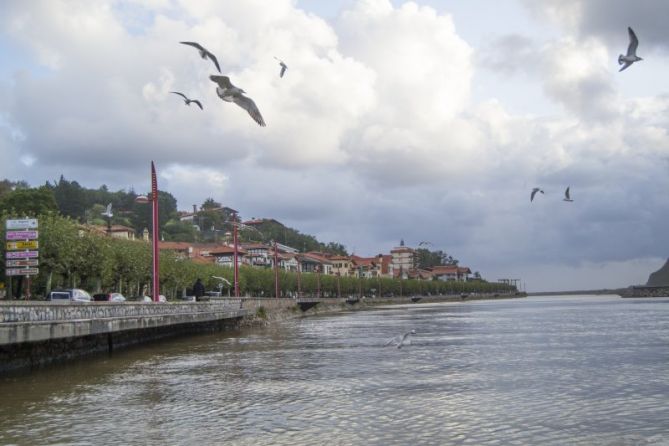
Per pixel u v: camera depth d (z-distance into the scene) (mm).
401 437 20031
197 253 195500
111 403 26578
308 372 35875
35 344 38469
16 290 78062
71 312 38875
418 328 77000
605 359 39625
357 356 44219
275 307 111938
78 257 74938
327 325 88250
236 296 90125
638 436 20047
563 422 21938
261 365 39750
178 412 24500
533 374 33438
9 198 100375
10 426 22250
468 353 45000
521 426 21391
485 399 26281
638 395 26797
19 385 31766
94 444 19688
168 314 57812
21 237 46188
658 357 40281
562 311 127938
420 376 33375
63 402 26844
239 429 21438
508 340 56094
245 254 198375
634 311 118625
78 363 41656
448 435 20250
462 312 134625
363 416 23172
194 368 38531
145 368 38719
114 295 68125
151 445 19516
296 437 20203
